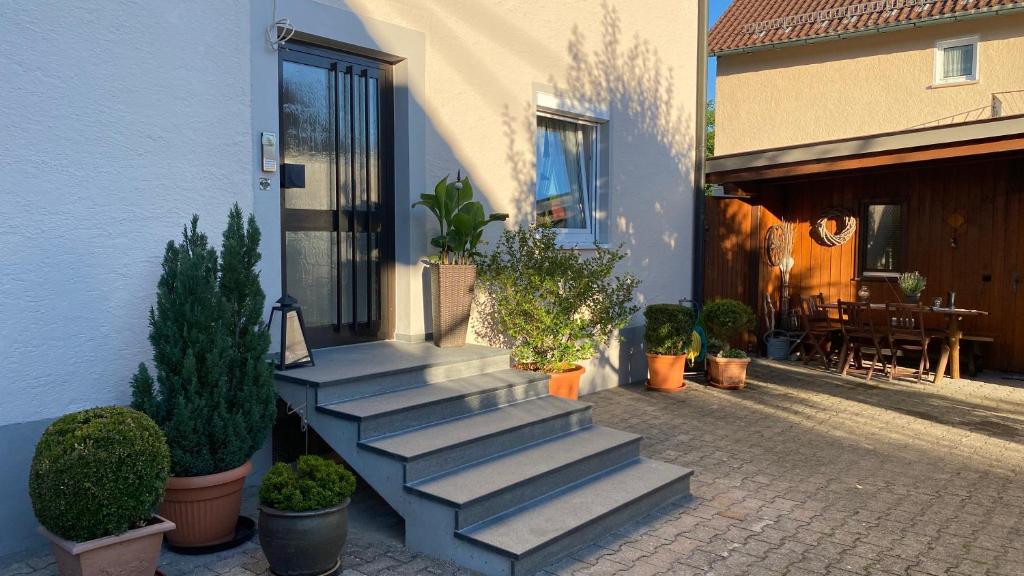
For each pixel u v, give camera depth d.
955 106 12.10
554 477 4.24
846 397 7.60
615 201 7.80
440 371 4.93
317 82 5.16
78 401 3.83
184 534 3.64
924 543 3.96
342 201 5.36
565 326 6.20
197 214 4.26
